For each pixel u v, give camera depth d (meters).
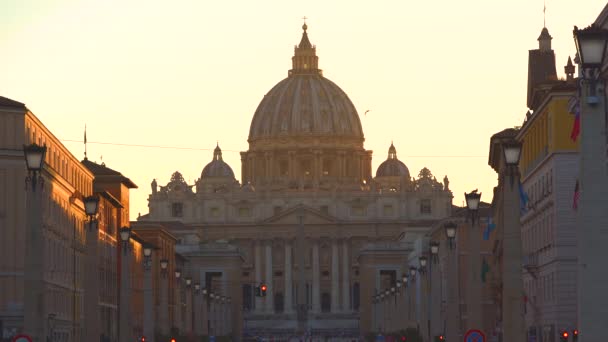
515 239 108.62
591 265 80.38
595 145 81.12
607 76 160.50
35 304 114.81
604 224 80.69
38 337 114.94
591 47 80.44
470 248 145.75
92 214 157.00
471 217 143.62
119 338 190.75
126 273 191.25
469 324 144.50
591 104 81.12
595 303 80.06
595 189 80.88
